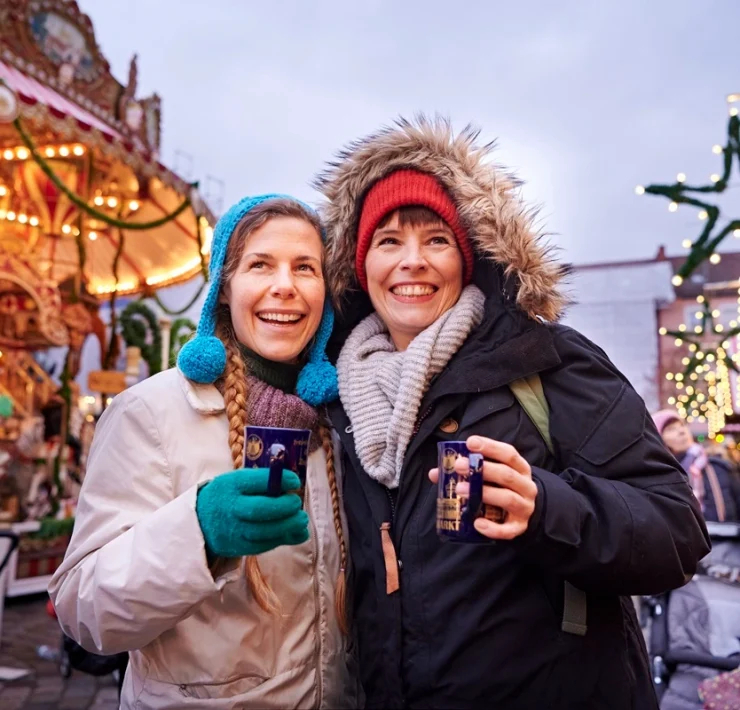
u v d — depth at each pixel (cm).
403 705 144
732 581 302
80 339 880
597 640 139
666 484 138
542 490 121
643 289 1756
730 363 627
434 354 155
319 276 169
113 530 135
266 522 113
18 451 730
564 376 151
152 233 1024
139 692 144
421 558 146
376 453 154
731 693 223
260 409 154
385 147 171
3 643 507
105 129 713
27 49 711
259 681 142
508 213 153
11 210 870
